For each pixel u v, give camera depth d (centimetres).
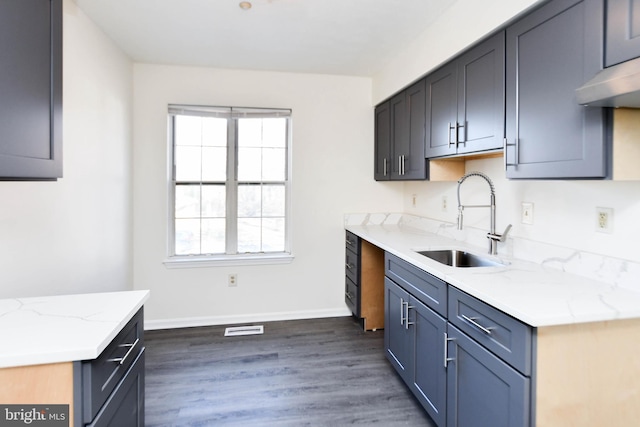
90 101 222
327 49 275
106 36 247
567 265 173
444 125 224
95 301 136
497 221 226
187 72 313
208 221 331
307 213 342
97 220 233
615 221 151
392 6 209
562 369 123
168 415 199
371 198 354
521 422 122
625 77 98
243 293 335
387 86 308
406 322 216
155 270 316
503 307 127
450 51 210
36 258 171
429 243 252
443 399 174
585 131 126
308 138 339
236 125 331
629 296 136
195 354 271
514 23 161
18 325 114
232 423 193
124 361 125
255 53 284
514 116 161
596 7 120
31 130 113
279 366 254
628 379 128
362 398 216
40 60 118
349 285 337
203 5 209
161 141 311
